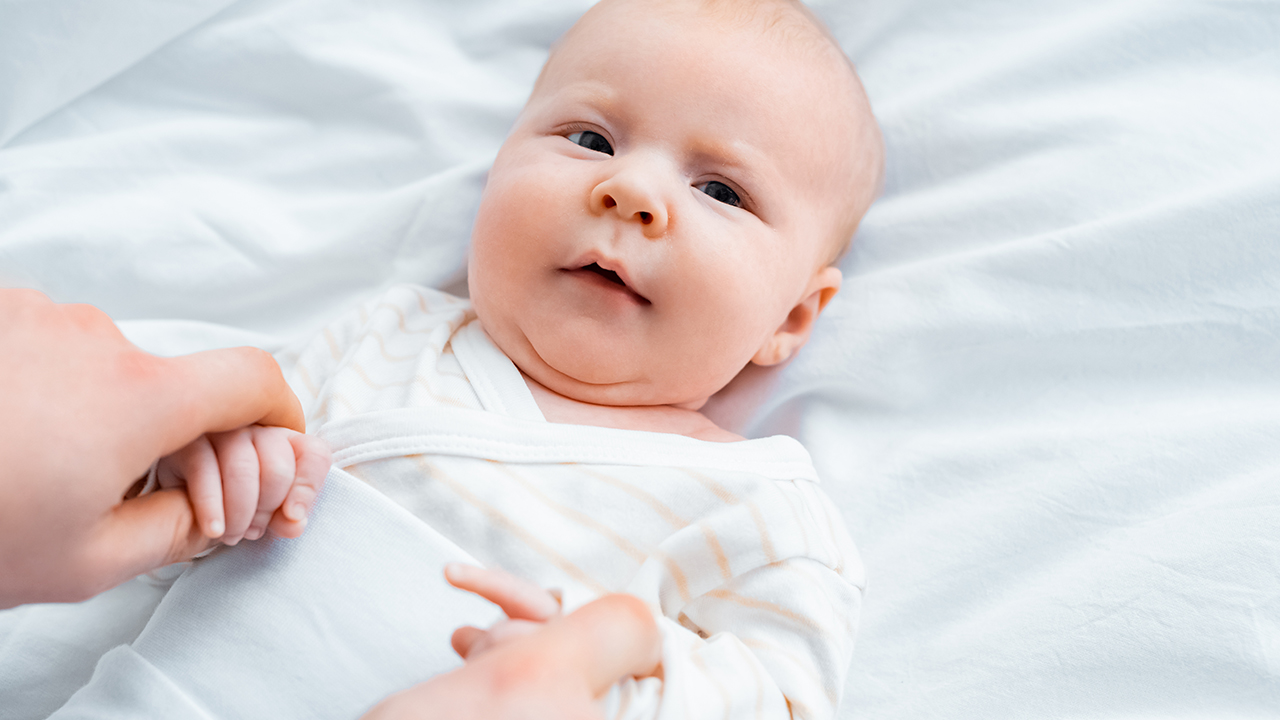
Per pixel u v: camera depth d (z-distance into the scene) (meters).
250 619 0.70
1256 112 1.09
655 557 0.79
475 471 0.81
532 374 0.94
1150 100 1.12
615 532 0.81
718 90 0.90
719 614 0.82
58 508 0.53
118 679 0.68
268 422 0.70
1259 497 0.93
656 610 0.77
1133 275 1.05
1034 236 1.10
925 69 1.20
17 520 0.52
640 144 0.90
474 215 1.14
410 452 0.81
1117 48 1.15
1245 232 1.03
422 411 0.82
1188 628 0.88
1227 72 1.12
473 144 1.19
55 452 0.52
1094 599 0.91
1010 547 0.98
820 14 1.20
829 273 1.06
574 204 0.86
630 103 0.90
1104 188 1.09
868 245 1.16
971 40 1.20
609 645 0.54
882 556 1.00
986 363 1.08
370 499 0.73
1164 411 1.04
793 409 1.12
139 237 1.09
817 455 1.08
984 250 1.09
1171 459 0.98
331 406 0.87
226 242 1.11
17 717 0.81
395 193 1.14
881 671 0.94
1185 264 1.04
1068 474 1.00
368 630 0.70
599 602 0.57
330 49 1.17
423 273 1.14
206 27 1.17
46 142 1.15
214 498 0.63
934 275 1.09
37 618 0.85
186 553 0.66
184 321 1.09
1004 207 1.11
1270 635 0.86
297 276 1.13
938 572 0.98
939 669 0.92
